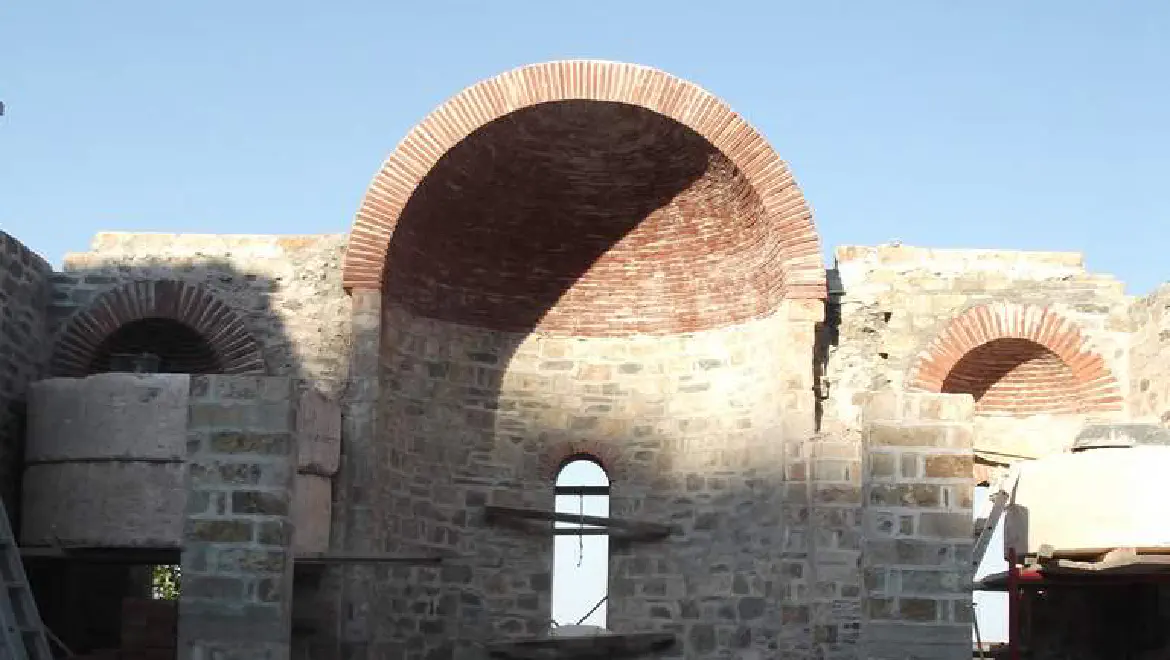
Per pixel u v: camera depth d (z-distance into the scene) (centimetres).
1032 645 2039
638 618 2134
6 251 1961
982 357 2167
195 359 2177
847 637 1942
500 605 2136
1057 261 2167
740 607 2061
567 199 2183
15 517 1966
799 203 2034
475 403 2177
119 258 2122
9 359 1975
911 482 1488
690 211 2164
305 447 1859
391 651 2030
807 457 1991
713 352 2177
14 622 1526
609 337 2227
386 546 2025
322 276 2116
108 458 1825
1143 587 1947
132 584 2223
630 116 2078
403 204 2028
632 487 2181
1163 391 1983
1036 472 1656
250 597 1473
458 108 2048
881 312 2105
